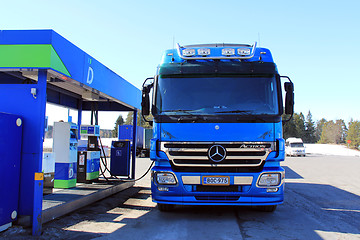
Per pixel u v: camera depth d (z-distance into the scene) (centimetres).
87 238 465
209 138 572
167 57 645
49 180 661
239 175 560
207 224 561
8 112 492
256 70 614
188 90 609
